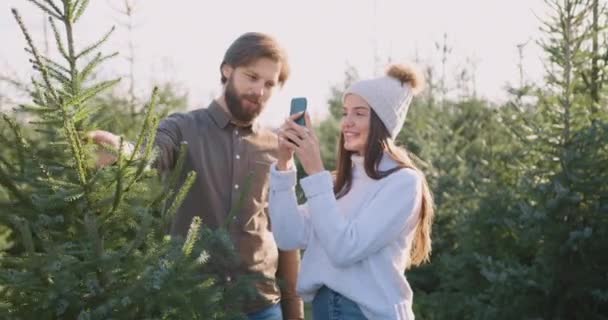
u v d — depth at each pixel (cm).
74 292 240
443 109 956
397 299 268
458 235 598
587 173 479
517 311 487
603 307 487
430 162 769
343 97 284
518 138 585
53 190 244
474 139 889
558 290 481
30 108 236
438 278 684
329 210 262
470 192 677
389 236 261
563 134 515
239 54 319
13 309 242
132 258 250
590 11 517
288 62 333
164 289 241
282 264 356
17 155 260
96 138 256
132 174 249
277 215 288
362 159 279
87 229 239
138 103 641
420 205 275
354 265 267
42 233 242
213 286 294
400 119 277
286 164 288
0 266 255
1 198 257
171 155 316
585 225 482
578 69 535
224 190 327
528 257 555
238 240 324
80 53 243
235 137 330
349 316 269
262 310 332
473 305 523
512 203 548
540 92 551
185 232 322
